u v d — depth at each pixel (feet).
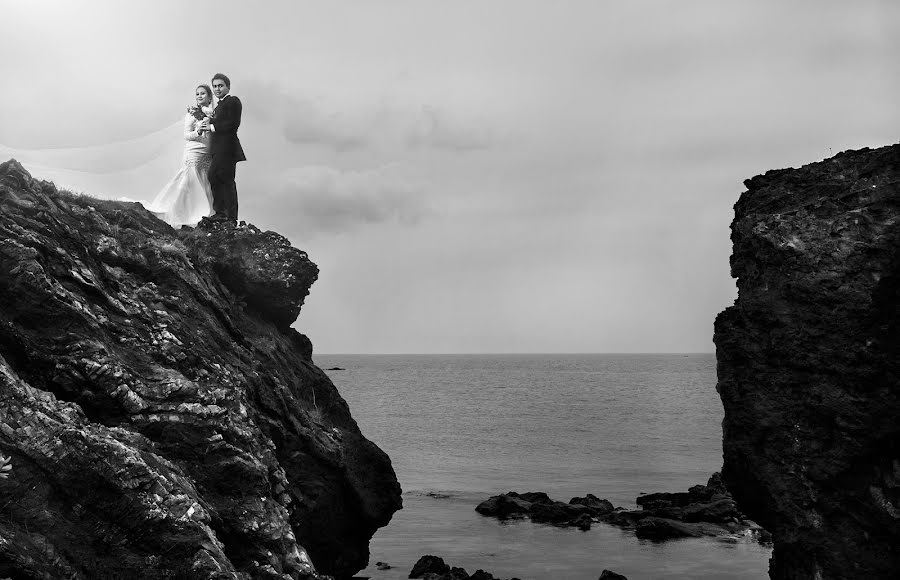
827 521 70.59
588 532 119.75
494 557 104.78
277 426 72.33
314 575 61.05
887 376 66.95
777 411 73.51
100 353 56.49
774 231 74.02
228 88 87.04
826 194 73.56
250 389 69.82
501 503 134.51
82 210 67.15
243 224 85.35
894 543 67.77
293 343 87.71
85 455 50.06
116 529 50.26
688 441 243.81
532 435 259.19
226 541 57.67
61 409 51.75
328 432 81.41
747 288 78.74
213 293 75.82
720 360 79.61
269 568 57.98
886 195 68.49
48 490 48.62
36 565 45.65
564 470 186.91
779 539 73.51
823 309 70.18
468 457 209.56
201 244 80.48
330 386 88.07
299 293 85.05
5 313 54.60
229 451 59.26
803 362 71.46
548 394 491.31
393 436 256.32
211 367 65.16
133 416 56.54
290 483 74.28
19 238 56.65
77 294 59.31
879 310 67.21
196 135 84.94
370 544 111.45
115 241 67.72
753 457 75.31
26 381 53.67
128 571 49.39
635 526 122.52
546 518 127.65
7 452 47.91
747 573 97.50
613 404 404.16
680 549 109.40
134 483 51.06
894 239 66.64
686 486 164.76
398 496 88.99
